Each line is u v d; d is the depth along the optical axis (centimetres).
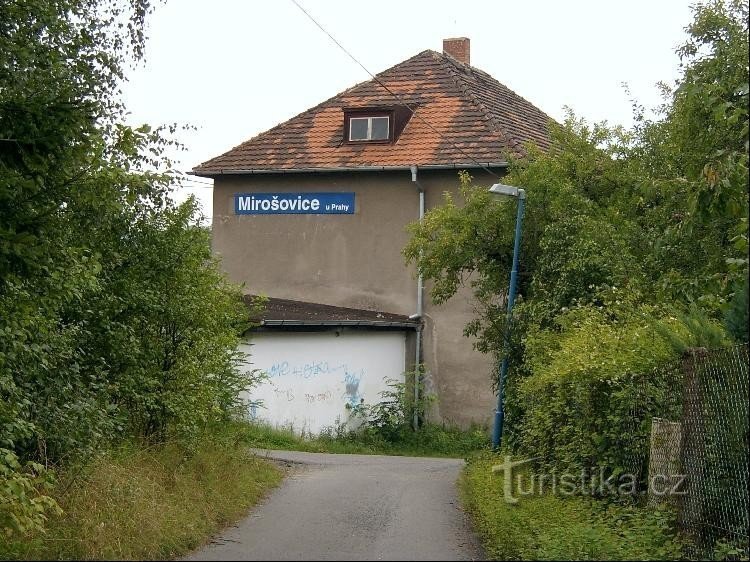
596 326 1366
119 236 1279
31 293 980
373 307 3009
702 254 1463
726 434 848
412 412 2864
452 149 2978
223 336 1484
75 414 1113
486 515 1105
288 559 905
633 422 1115
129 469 1121
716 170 1001
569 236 1931
